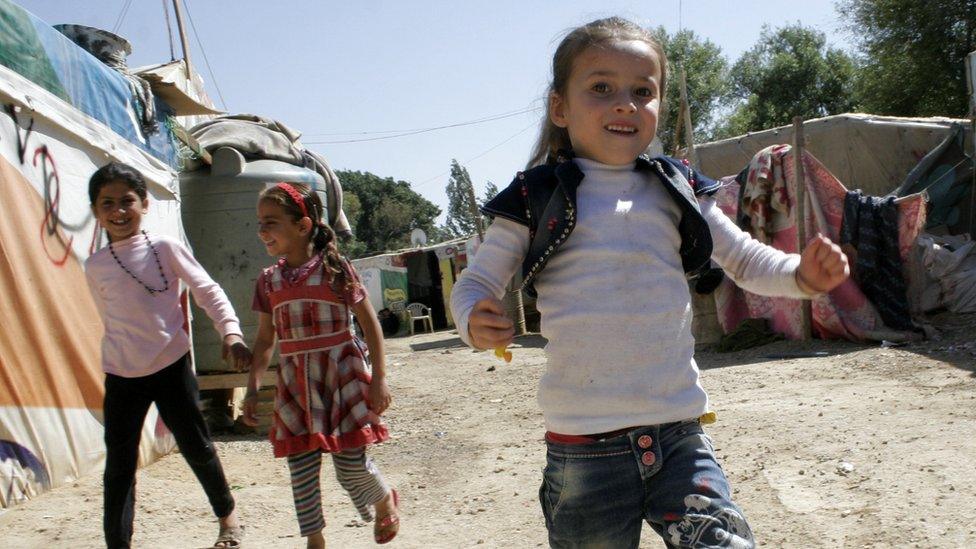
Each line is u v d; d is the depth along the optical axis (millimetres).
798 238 9953
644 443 2076
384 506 3736
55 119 5047
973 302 10469
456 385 9961
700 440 2135
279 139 8016
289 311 3617
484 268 2201
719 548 1934
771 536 3637
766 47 44781
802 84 42438
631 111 2168
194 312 7348
